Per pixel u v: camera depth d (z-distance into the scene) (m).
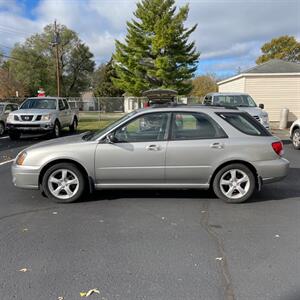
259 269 3.62
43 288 3.27
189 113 5.88
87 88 67.56
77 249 4.10
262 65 25.80
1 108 17.39
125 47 37.84
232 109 6.05
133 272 3.56
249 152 5.77
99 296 3.13
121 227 4.80
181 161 5.75
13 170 5.90
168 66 35.69
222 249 4.10
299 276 3.47
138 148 5.72
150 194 6.37
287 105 24.92
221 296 3.13
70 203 5.88
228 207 5.68
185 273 3.54
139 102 35.25
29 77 58.81
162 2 36.44
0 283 3.36
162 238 4.42
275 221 5.05
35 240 4.37
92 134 6.39
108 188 5.90
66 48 61.19
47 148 5.80
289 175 8.03
